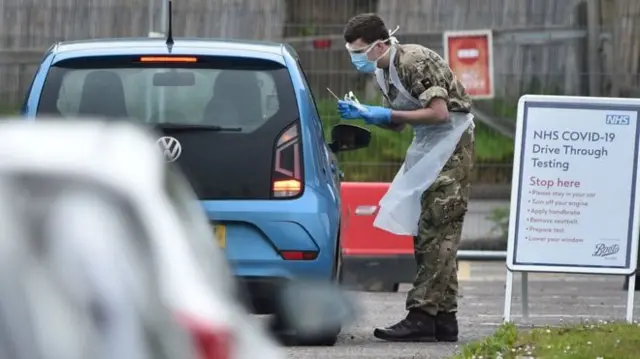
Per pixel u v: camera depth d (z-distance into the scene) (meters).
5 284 9.30
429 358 27.69
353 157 57.41
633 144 32.22
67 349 9.23
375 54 30.09
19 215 9.46
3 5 58.28
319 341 29.48
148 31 58.84
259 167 27.94
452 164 30.20
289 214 27.75
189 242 10.43
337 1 58.56
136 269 9.55
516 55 58.28
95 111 28.20
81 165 9.86
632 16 58.19
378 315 38.19
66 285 9.34
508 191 58.47
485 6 58.25
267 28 58.97
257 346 11.13
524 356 25.98
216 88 28.36
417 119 29.70
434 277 30.42
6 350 9.21
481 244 58.69
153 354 9.47
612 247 32.31
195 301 9.87
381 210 30.42
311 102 29.03
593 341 26.86
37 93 28.41
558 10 58.28
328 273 28.08
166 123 28.05
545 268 32.31
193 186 27.83
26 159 9.89
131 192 9.78
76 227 9.46
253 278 27.64
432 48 58.41
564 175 32.25
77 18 58.69
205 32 58.84
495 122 58.34
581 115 32.19
